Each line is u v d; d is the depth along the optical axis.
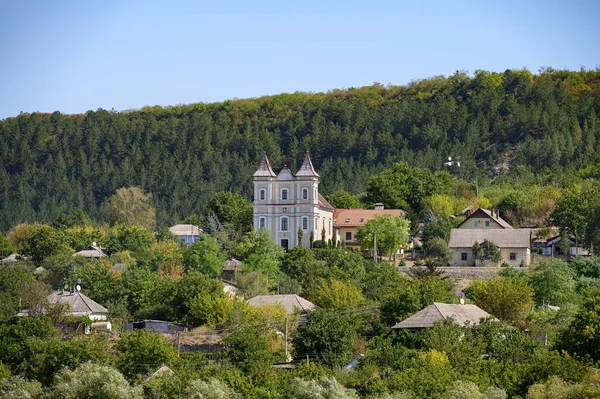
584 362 83.56
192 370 94.00
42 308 123.00
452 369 86.62
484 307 117.25
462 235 161.00
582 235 167.50
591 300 93.88
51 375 97.88
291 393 82.69
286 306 122.62
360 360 96.38
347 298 123.19
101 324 123.62
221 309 118.88
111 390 83.44
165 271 155.88
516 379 80.81
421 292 116.81
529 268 144.38
